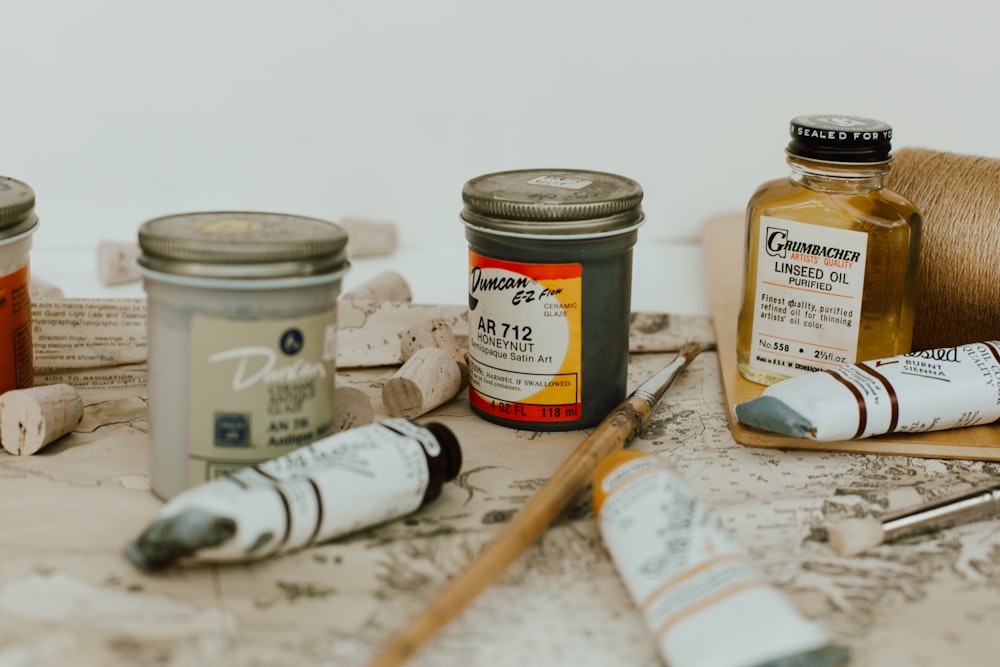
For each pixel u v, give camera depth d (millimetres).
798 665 569
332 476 688
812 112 1468
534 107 1469
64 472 816
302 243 703
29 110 1428
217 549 632
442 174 1499
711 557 609
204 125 1458
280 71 1442
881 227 895
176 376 724
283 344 715
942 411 859
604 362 896
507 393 898
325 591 656
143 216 1490
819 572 696
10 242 824
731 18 1430
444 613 573
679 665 557
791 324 956
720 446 891
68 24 1397
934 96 1454
